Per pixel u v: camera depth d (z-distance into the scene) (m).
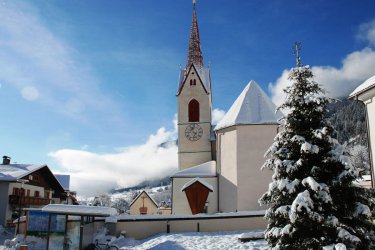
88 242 18.53
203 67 49.72
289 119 13.27
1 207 35.75
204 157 45.88
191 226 25.36
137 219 25.30
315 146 12.41
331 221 11.58
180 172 36.50
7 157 44.28
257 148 31.78
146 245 21.56
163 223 25.44
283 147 13.30
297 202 11.60
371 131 21.47
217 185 34.53
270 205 13.48
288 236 12.24
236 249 18.27
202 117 46.88
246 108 33.53
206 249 18.88
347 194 12.25
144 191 75.06
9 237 29.34
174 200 35.59
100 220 24.84
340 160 12.05
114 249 19.50
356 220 12.11
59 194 50.75
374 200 12.23
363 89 21.28
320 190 11.92
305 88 13.28
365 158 50.09
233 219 25.36
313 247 11.83
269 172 31.19
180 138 46.62
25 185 40.12
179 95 47.69
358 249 11.70
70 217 17.52
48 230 17.38
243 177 31.52
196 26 51.59
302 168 12.73
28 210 17.94
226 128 33.75
